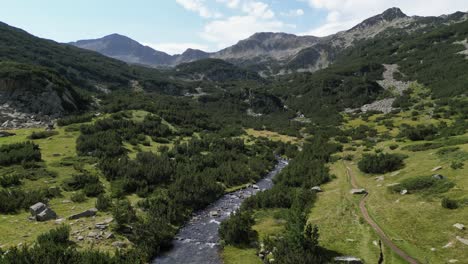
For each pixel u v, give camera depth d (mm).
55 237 22656
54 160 41750
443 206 26203
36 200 29906
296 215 23484
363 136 69438
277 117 114000
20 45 121312
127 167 40531
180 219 32125
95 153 45688
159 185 39750
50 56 124688
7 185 32344
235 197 40969
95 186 34906
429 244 22047
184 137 67938
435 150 41312
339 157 53500
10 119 62781
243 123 100062
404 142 52969
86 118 64000
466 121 59781
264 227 29391
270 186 46562
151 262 23578
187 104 107000
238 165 52031
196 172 46062
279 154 69250
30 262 17453
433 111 78812
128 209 30000
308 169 48219
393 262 20812
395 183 34156
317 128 88625
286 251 21453
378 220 27109
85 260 18578
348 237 24859
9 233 23578
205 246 26609
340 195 35156
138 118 69688
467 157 34281
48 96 72562
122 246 24250
